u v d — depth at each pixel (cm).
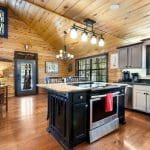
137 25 366
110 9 316
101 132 259
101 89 256
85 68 698
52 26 548
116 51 515
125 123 325
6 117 363
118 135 268
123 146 230
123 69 493
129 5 294
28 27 676
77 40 573
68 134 220
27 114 388
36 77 709
